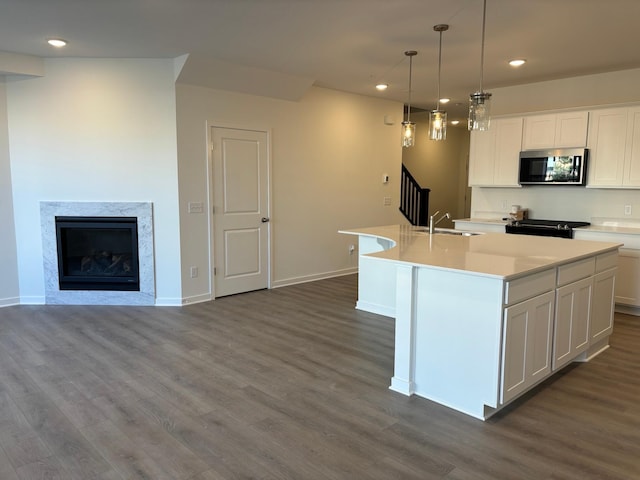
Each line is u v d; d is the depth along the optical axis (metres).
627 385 3.14
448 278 2.76
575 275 3.18
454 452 2.35
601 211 5.35
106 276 5.11
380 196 7.23
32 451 2.35
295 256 6.21
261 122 5.62
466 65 4.95
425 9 3.36
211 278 5.34
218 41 4.16
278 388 3.07
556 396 2.98
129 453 2.33
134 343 3.90
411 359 2.98
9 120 4.84
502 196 6.19
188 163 5.02
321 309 4.98
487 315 2.60
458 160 10.32
